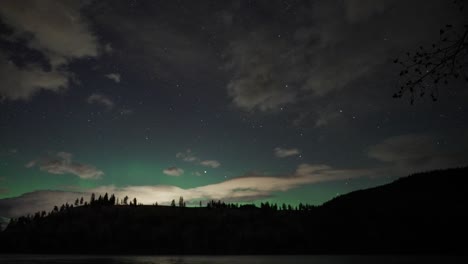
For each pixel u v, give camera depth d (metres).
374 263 54.81
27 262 68.38
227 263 66.19
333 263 59.34
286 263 63.50
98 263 64.75
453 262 52.41
